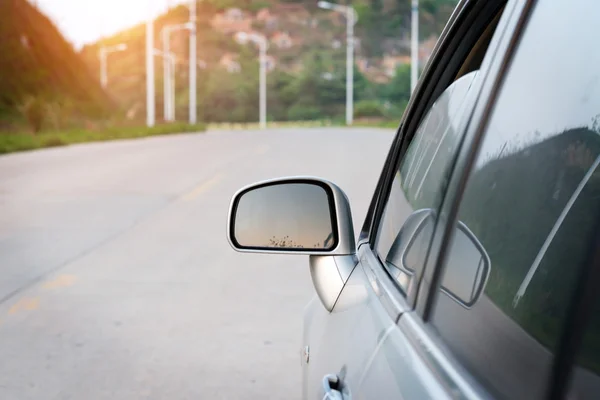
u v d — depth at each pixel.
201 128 67.44
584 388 1.02
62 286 7.58
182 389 4.84
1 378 5.04
